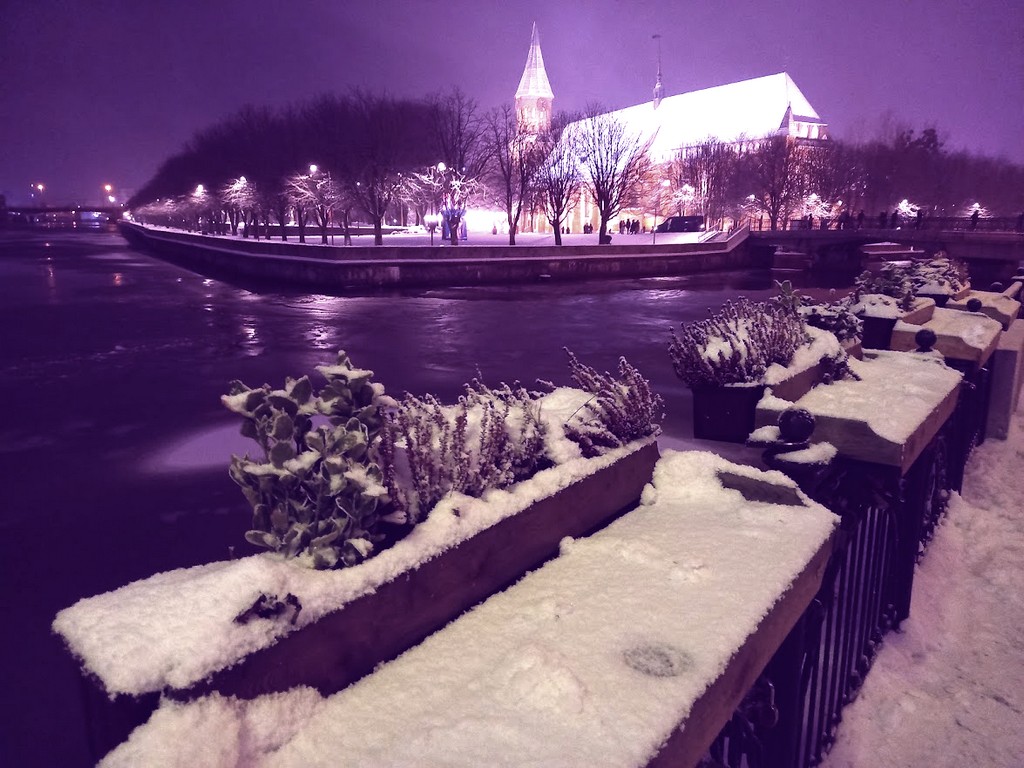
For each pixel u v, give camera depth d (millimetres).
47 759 3723
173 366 16672
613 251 49000
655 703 1701
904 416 3832
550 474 2664
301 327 23375
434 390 13516
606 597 2262
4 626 5277
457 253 42000
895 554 4305
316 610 1749
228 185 73250
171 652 1518
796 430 3416
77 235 147625
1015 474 7078
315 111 65750
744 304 5082
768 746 2773
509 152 58219
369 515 2004
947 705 3730
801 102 103750
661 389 12336
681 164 90062
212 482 8523
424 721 1674
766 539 2711
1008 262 41094
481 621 2150
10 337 21375
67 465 9273
